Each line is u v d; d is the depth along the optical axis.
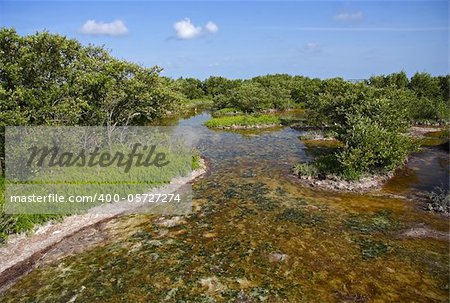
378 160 20.30
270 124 45.00
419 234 13.57
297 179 20.72
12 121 15.95
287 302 9.76
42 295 10.30
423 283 10.50
